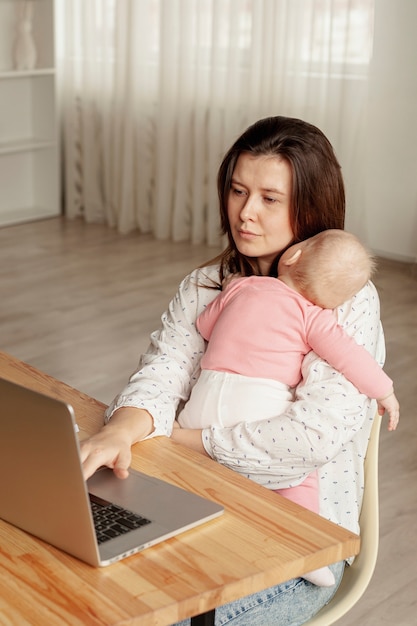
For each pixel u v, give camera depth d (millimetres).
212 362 1807
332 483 1795
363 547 1708
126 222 6668
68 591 1188
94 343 4535
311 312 1760
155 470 1537
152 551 1286
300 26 5684
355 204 5789
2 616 1137
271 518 1395
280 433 1690
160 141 6391
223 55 6012
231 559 1276
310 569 1307
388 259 6035
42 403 1153
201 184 6316
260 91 5895
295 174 1772
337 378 1722
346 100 5617
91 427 1691
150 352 1984
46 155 7023
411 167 5828
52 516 1251
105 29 6512
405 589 2680
